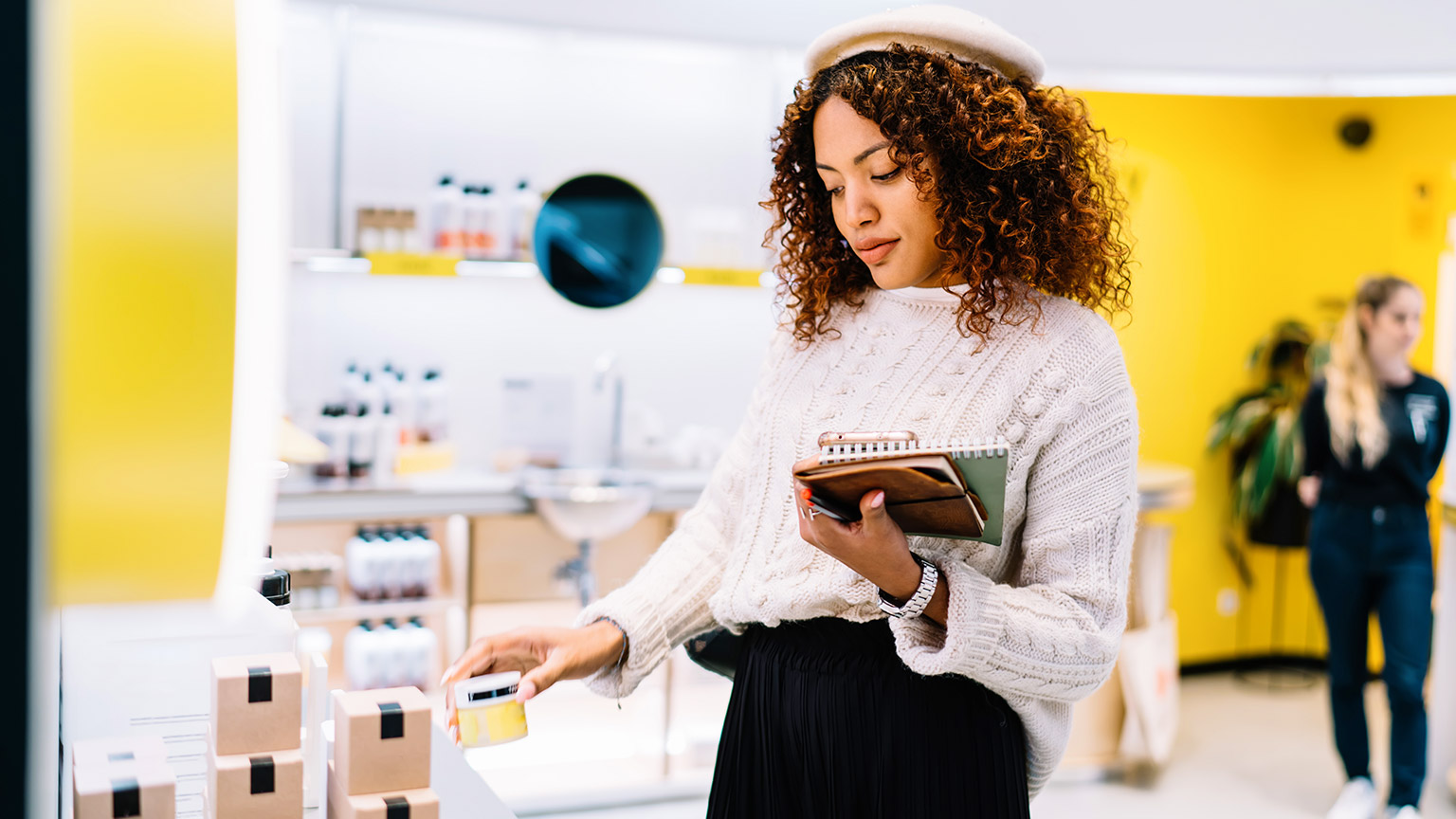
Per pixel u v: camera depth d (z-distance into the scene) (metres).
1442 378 5.13
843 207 1.25
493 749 3.64
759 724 1.29
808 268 1.38
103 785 0.91
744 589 1.30
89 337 0.66
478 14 4.01
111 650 1.13
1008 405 1.18
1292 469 5.09
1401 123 5.22
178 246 0.67
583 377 4.59
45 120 0.36
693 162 4.69
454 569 3.75
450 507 3.62
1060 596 1.14
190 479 0.70
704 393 4.77
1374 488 3.55
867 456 0.98
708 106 4.70
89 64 0.65
